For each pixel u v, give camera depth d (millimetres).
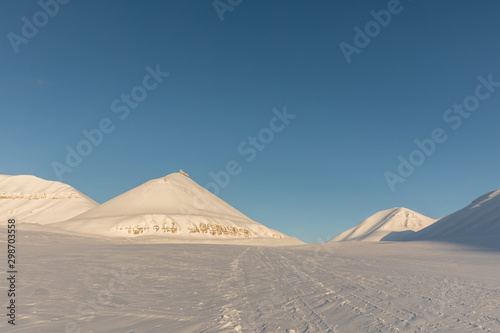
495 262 24312
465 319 7691
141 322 7812
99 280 14844
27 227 96250
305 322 7668
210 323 7660
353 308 9055
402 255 33156
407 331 6770
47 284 13297
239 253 38562
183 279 15695
